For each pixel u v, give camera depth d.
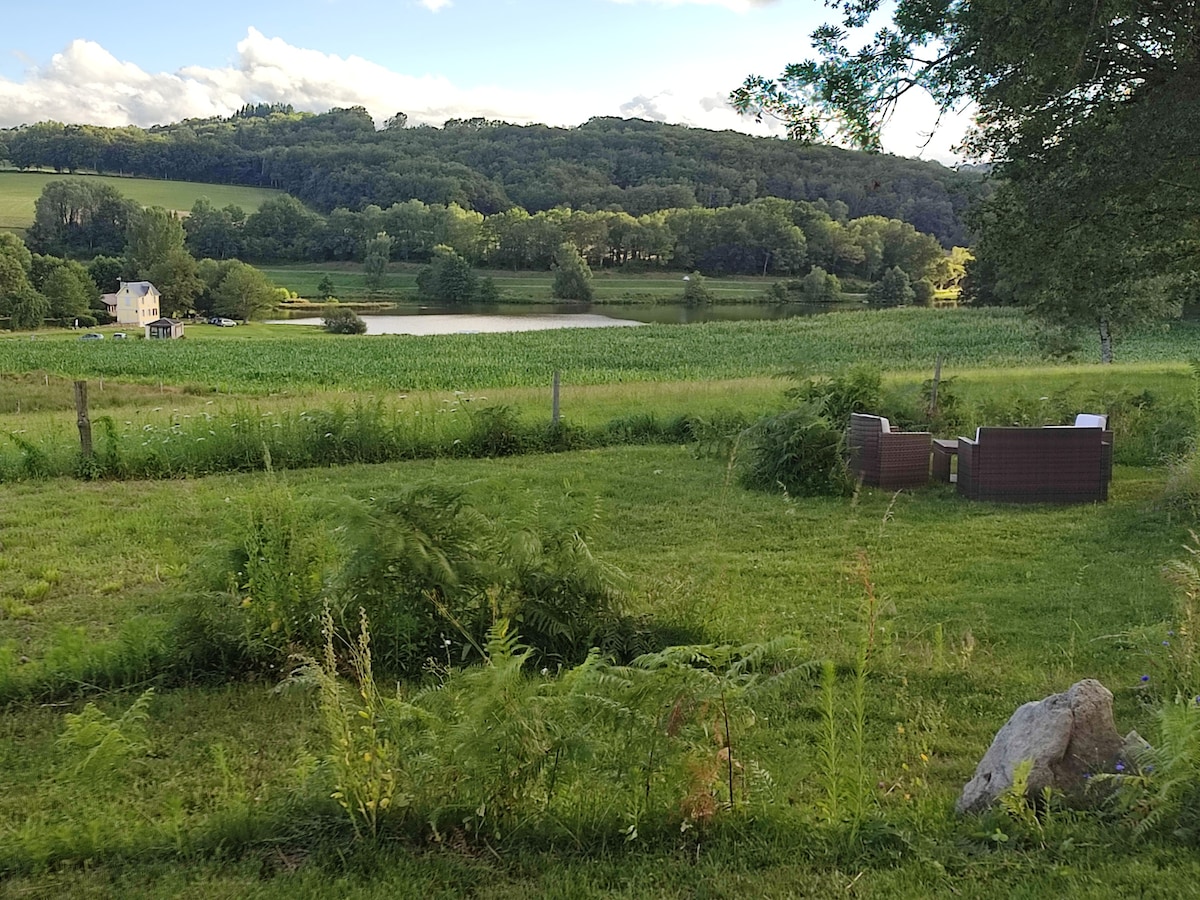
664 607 6.36
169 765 4.62
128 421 16.69
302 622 5.77
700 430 14.90
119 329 89.25
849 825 3.62
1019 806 3.54
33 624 6.89
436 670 5.53
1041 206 13.03
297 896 3.32
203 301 106.56
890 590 7.54
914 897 3.20
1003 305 77.62
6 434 14.07
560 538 6.24
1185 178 11.80
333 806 3.85
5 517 10.05
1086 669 5.74
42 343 59.97
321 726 4.96
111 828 3.86
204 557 6.36
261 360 47.84
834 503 10.97
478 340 61.06
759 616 6.76
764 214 138.00
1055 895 3.15
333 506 5.98
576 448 14.78
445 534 5.96
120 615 7.07
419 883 3.38
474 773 3.68
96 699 5.44
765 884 3.32
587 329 69.25
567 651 5.91
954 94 12.44
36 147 196.50
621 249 145.12
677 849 3.57
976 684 5.50
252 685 5.60
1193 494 10.15
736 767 3.91
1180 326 57.19
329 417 14.02
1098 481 10.89
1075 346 26.88
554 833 3.63
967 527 9.73
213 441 13.02
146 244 114.12
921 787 4.13
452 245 146.88
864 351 53.50
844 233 131.50
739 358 50.00
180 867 3.54
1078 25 10.58
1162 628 5.81
